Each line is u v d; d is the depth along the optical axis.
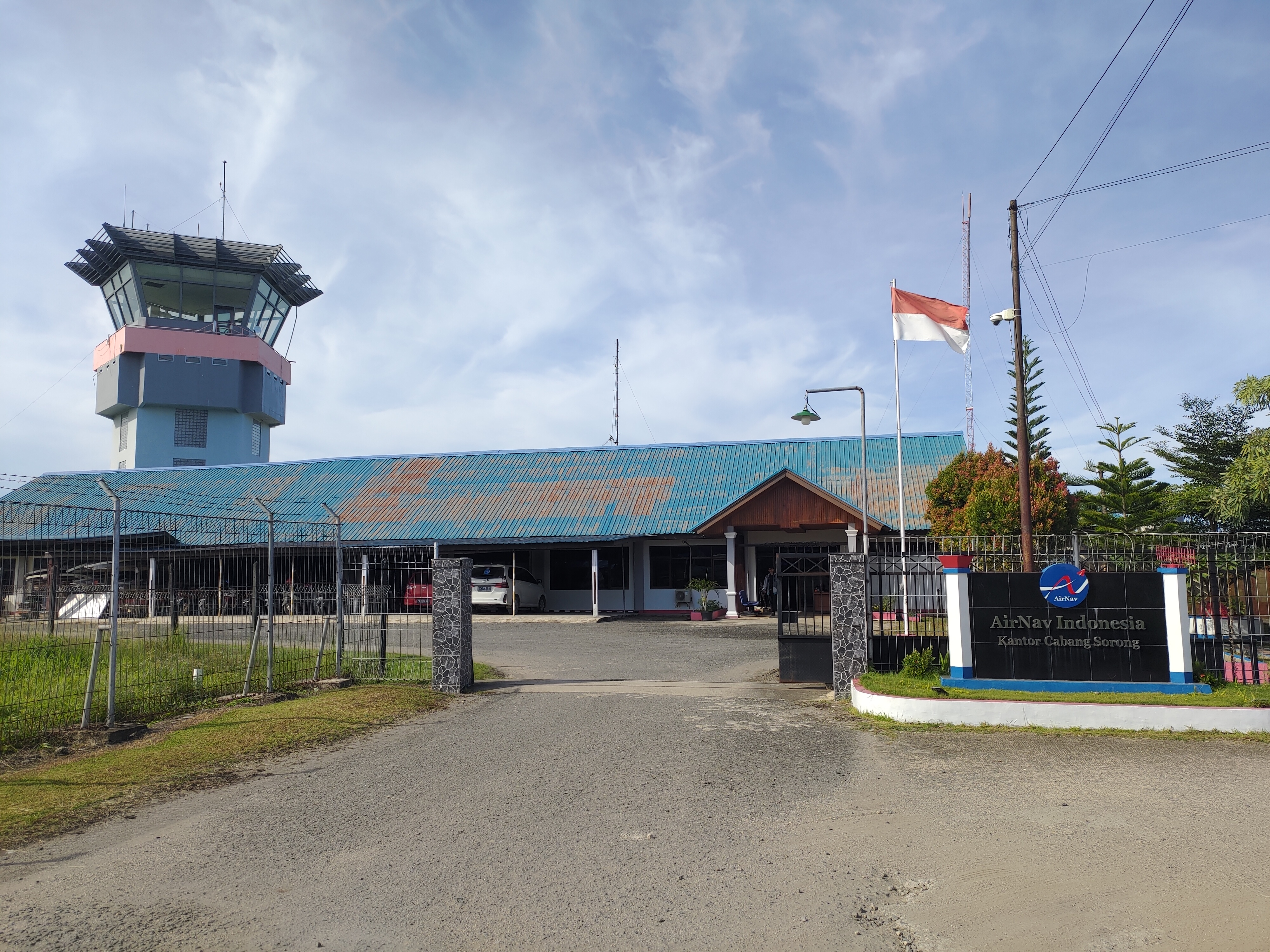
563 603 30.17
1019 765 7.95
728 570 26.64
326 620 13.15
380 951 4.19
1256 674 10.90
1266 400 15.43
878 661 11.99
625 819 6.34
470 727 9.73
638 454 33.66
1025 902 4.79
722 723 9.91
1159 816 6.34
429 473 34.03
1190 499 29.45
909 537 25.69
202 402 46.34
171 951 4.17
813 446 32.09
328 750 8.57
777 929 4.46
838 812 6.49
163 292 46.91
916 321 16.97
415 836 5.95
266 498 32.91
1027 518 13.94
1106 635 10.45
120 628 14.16
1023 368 14.33
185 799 6.81
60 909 4.67
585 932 4.41
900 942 4.31
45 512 9.19
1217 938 4.32
